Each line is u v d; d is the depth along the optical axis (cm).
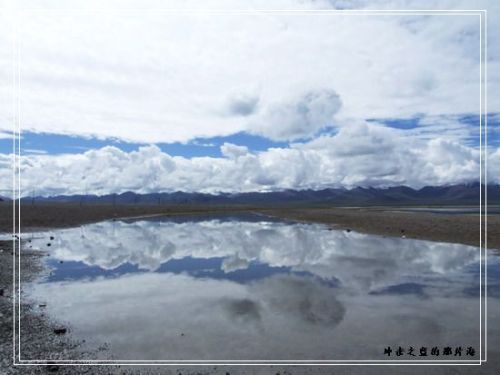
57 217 5091
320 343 873
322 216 5659
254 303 1202
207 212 9688
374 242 2602
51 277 1590
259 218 6353
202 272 1702
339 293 1310
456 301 1202
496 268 1694
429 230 2936
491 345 859
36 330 959
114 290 1374
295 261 1964
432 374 729
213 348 847
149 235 3409
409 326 984
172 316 1071
